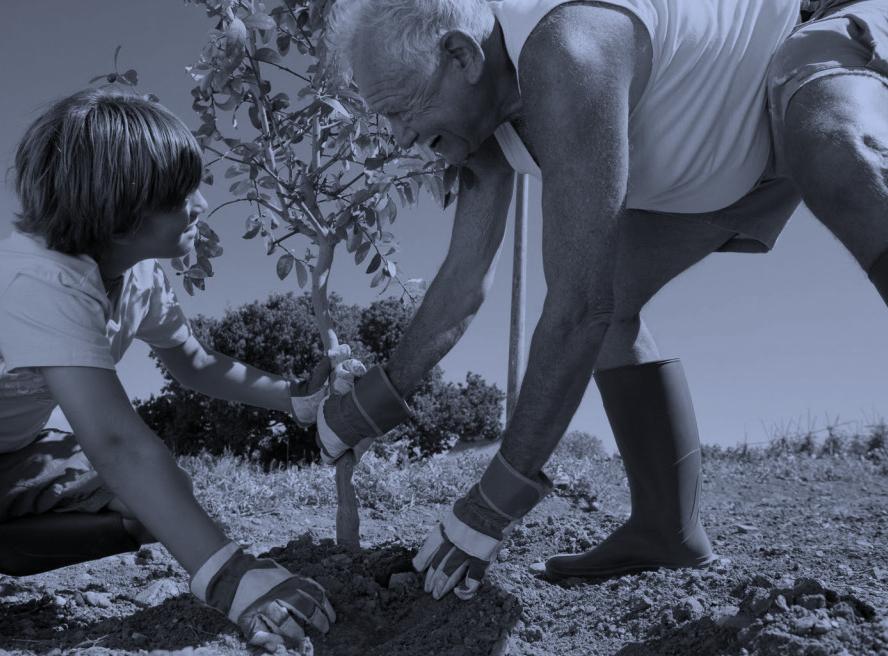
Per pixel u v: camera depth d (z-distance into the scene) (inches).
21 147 67.6
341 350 92.4
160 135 66.6
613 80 60.8
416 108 66.7
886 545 126.4
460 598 72.4
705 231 88.5
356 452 92.4
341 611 73.0
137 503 63.9
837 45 65.8
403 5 62.8
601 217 60.0
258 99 99.0
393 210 104.3
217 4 97.9
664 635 67.1
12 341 63.6
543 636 71.0
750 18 70.6
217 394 97.7
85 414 63.0
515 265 212.2
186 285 108.2
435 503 171.5
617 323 90.0
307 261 118.0
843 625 56.4
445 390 664.4
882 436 283.1
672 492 92.0
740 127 71.0
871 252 58.6
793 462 255.9
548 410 63.8
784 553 111.3
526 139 75.9
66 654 63.9
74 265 66.7
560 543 117.8
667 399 90.4
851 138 59.9
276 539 135.7
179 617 70.6
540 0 63.5
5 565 82.4
